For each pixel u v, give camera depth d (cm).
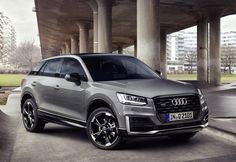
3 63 16275
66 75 749
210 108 1298
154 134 622
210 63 3622
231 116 1055
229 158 610
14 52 15762
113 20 4688
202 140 768
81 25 4734
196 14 3931
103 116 683
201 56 4009
